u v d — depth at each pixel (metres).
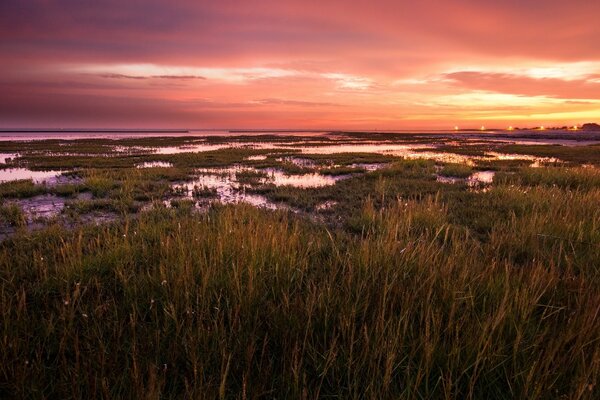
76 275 3.74
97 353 2.36
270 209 8.84
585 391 1.95
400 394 1.99
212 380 2.20
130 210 8.76
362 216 7.31
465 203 9.11
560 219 5.90
